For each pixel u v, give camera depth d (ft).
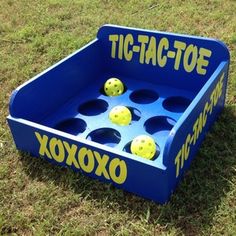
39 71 4.46
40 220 2.77
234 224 2.60
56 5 5.97
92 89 3.97
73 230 2.67
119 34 3.92
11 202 2.92
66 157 3.03
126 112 3.47
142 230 2.64
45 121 3.59
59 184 3.00
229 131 3.33
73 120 3.63
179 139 2.67
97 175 2.94
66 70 3.69
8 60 4.68
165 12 5.47
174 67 3.78
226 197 2.78
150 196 2.77
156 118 3.55
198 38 3.53
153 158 3.08
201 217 2.66
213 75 3.15
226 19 5.12
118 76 4.12
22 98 3.27
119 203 2.81
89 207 2.82
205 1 5.63
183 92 3.81
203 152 3.13
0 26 5.47
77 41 4.91
